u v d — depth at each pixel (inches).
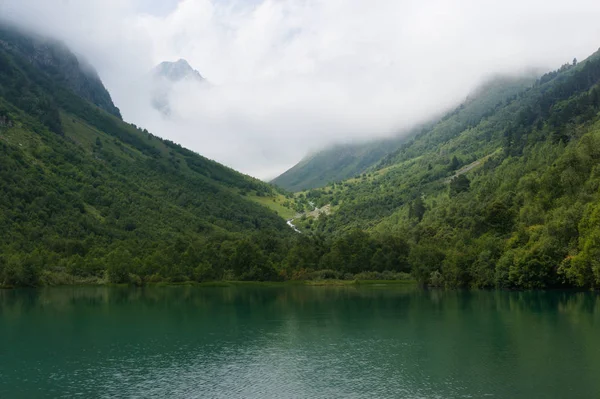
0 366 2881.4
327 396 2290.8
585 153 7401.6
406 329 3927.2
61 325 4296.3
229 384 2497.5
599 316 4239.7
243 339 3634.4
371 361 2903.5
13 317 4756.4
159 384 2507.4
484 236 7431.1
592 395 2209.6
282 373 2682.1
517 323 4008.4
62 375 2679.6
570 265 5570.9
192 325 4276.6
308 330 3978.8
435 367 2736.2
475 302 5506.9
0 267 7810.0
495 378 2495.1
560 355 2913.4
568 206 6569.9
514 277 6314.0
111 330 4042.8
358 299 6190.9
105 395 2341.3
